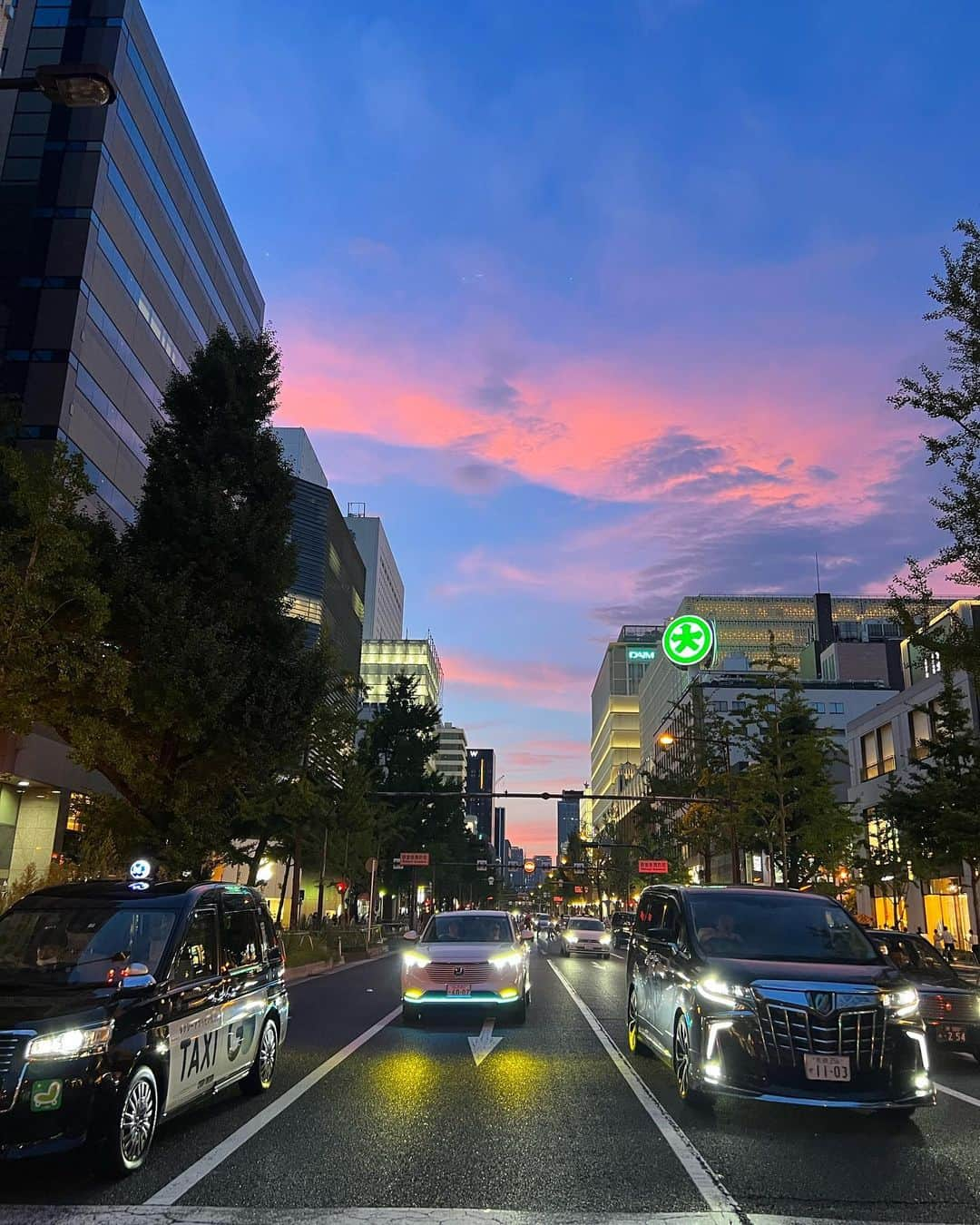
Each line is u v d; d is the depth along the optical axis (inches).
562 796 1417.3
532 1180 222.7
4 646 499.2
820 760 1320.1
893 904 1593.3
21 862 1146.0
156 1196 206.2
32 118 1503.4
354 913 2512.3
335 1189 213.3
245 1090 316.5
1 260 1416.1
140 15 1647.4
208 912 294.8
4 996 228.7
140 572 679.1
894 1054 273.6
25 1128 201.5
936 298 540.4
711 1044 280.8
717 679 3061.0
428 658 5403.5
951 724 1008.2
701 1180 224.8
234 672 675.4
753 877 2012.8
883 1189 219.3
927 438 542.6
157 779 692.7
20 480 530.9
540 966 1182.9
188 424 775.7
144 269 1657.2
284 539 763.4
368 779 1840.6
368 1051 421.1
